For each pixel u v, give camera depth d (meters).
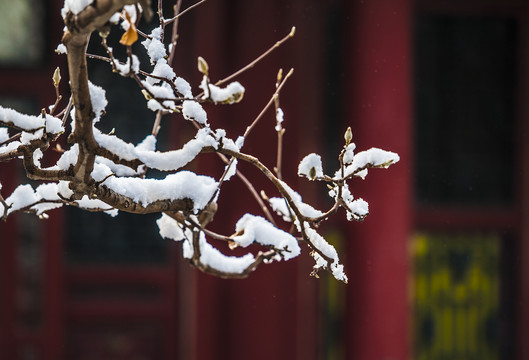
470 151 12.02
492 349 12.16
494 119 12.05
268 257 3.27
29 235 10.95
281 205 3.35
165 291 11.30
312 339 11.20
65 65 10.88
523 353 11.95
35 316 10.96
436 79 11.95
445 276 12.10
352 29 10.26
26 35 10.80
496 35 12.03
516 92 12.00
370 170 10.12
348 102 10.38
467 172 12.01
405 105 10.12
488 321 12.16
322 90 11.13
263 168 2.85
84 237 11.23
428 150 11.93
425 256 12.07
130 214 11.34
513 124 12.05
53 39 10.83
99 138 2.58
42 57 10.84
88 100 2.33
